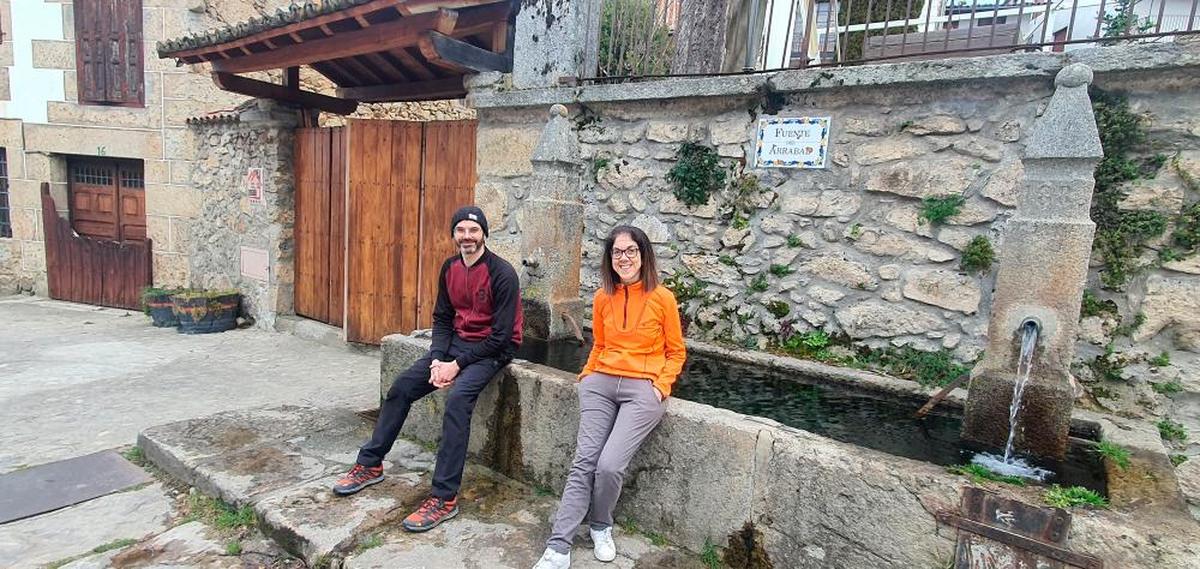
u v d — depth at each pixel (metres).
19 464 3.29
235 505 2.81
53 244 8.78
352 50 4.70
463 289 2.90
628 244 2.48
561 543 2.29
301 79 8.15
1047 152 2.20
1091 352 2.89
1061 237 2.20
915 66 3.10
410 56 5.21
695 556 2.49
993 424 2.42
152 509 2.90
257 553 2.56
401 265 5.67
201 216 7.86
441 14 4.07
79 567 2.43
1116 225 2.80
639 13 4.54
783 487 2.27
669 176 4.04
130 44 8.08
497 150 4.74
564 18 4.30
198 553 2.55
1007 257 2.34
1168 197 2.70
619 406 2.55
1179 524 1.80
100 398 4.43
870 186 3.38
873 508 2.09
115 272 8.52
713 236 3.93
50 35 8.27
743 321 3.85
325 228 6.50
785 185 3.65
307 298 6.82
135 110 8.16
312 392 4.66
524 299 3.86
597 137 4.31
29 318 7.66
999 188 3.03
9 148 8.69
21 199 8.80
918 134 3.23
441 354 2.93
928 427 2.74
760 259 3.77
